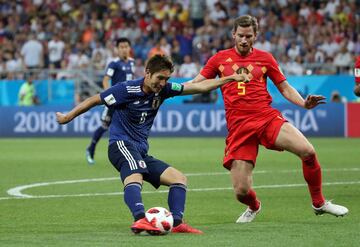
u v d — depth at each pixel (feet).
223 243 61.98
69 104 221.25
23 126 221.46
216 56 79.56
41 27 258.57
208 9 264.52
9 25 262.67
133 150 69.46
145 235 66.28
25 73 229.66
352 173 127.75
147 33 253.85
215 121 218.59
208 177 122.72
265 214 83.51
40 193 103.60
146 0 268.21
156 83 68.33
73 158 157.99
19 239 65.00
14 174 127.65
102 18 265.75
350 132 218.18
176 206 68.39
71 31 257.34
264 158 158.51
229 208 89.20
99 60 238.68
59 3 269.64
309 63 232.94
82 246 60.80
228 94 77.87
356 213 83.15
